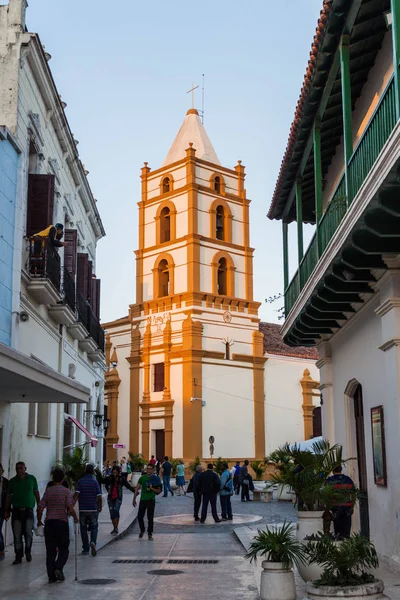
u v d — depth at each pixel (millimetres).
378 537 12266
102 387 31797
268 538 9227
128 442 48625
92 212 27125
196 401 45406
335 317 14891
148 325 48750
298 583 10391
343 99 11141
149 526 16812
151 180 51500
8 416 14680
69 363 21734
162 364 47906
